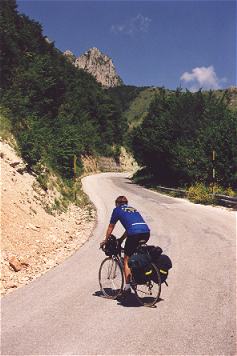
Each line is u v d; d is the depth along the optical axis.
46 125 31.59
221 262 9.80
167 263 6.96
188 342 5.41
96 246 12.42
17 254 10.34
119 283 7.54
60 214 17.33
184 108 38.62
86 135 70.12
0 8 44.34
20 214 13.15
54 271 9.49
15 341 5.54
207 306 6.80
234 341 5.41
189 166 30.36
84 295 7.65
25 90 34.16
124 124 99.38
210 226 15.22
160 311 6.64
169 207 22.14
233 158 27.06
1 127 18.75
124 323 6.15
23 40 46.91
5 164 15.80
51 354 5.11
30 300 7.36
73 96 70.75
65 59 84.62
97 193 30.31
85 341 5.50
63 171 27.69
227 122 29.61
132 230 6.96
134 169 91.44
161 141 38.25
